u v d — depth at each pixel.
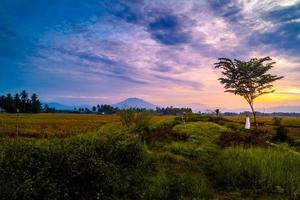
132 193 8.86
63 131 34.53
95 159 9.13
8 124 44.41
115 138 11.40
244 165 11.41
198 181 10.01
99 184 8.53
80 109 198.00
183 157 13.72
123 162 10.63
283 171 11.09
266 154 13.03
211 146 16.19
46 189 7.71
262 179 10.41
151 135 19.66
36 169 8.38
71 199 8.07
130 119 21.56
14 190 7.53
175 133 20.27
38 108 139.38
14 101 132.75
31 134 29.53
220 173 11.15
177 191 9.14
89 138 10.89
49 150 9.03
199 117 33.28
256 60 31.27
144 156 11.52
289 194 9.70
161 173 10.32
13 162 8.43
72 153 9.09
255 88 31.27
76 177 8.40
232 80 31.59
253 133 24.94
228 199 9.27
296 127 36.59
